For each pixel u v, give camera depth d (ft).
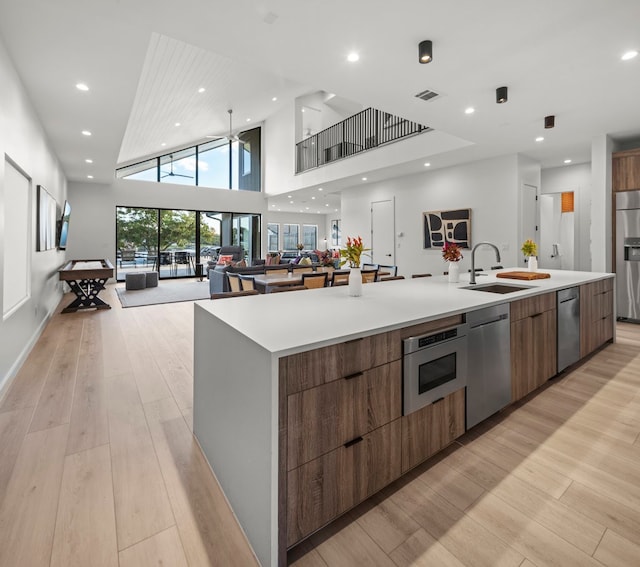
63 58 10.44
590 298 11.66
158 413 8.12
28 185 13.09
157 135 28.81
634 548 4.49
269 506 4.17
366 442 5.14
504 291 10.83
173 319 17.95
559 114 13.60
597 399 8.76
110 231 32.86
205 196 37.52
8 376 9.64
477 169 21.01
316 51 9.21
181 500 5.39
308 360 4.43
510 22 8.00
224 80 22.02
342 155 30.25
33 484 5.67
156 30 8.32
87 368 10.96
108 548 4.51
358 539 4.69
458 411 6.72
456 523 4.93
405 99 12.16
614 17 7.80
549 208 24.22
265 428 4.24
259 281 15.98
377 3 7.37
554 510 5.15
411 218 25.00
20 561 4.28
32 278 13.50
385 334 5.35
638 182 16.01
